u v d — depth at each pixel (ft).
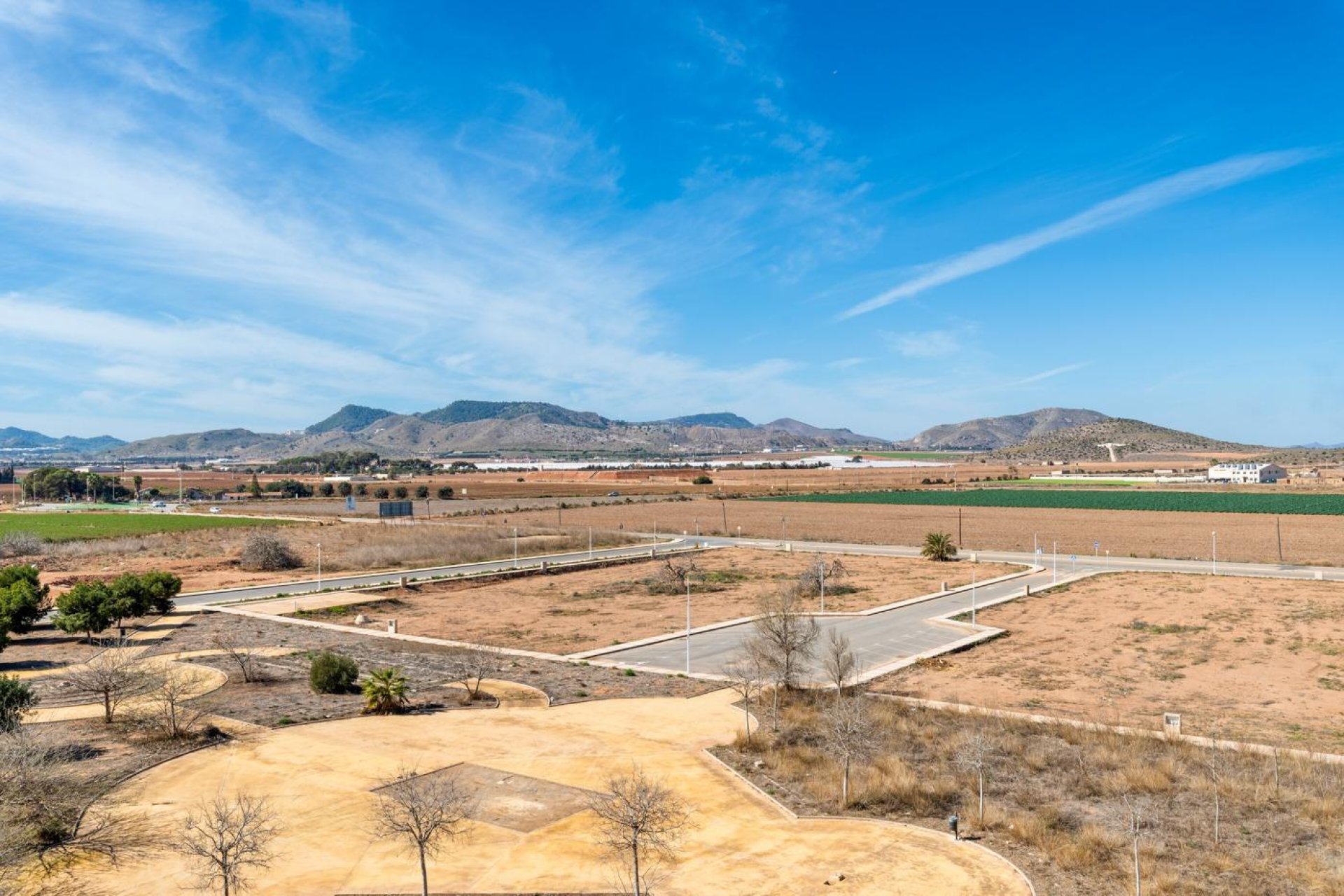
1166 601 238.48
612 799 94.63
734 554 359.66
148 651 181.47
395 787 94.43
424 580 280.10
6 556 341.62
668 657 179.93
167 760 112.78
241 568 315.99
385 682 136.77
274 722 129.29
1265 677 161.99
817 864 85.51
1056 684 158.61
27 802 89.15
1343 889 80.48
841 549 375.45
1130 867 86.07
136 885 79.77
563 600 255.09
